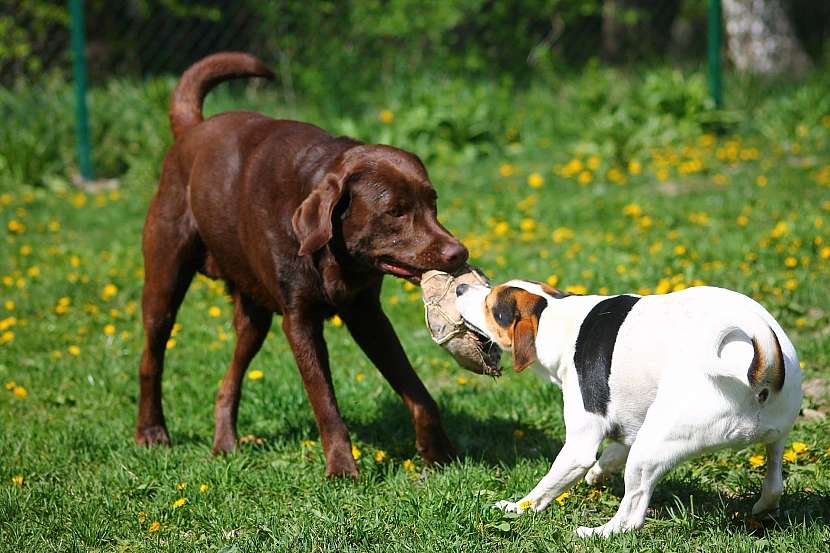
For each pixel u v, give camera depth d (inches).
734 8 840.9
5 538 231.1
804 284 385.1
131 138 668.7
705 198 530.9
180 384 341.4
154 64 847.1
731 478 247.3
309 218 236.2
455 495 238.2
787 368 195.9
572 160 642.2
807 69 829.8
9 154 623.2
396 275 246.7
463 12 793.6
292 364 348.5
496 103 733.3
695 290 211.3
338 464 256.1
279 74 761.6
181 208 284.8
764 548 208.2
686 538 216.4
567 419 218.2
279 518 236.2
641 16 941.2
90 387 342.0
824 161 605.6
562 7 864.9
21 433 299.6
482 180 604.7
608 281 405.7
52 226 535.5
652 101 694.5
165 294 288.8
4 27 750.5
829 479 243.3
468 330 238.1
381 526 226.4
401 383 265.4
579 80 816.9
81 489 260.4
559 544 213.9
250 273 271.1
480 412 304.8
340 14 773.3
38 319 413.1
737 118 693.9
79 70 639.1
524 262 446.0
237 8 829.8
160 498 250.1
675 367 198.8
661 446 198.7
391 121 697.6
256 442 290.2
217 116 288.8
